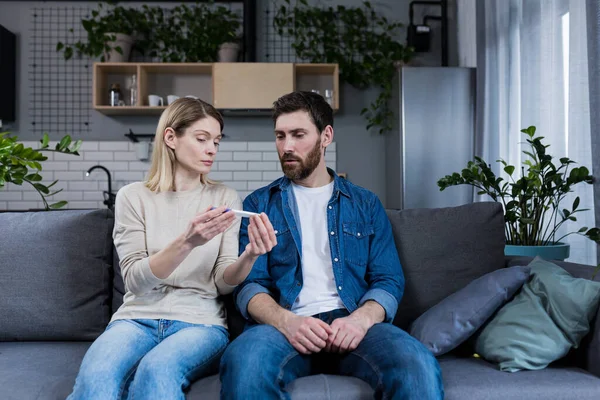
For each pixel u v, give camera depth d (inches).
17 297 67.9
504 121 134.4
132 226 62.8
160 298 61.3
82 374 49.8
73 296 68.7
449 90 159.0
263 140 191.5
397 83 166.7
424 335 60.6
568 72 103.4
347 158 191.9
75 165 186.1
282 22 189.0
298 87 189.6
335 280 63.9
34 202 184.7
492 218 74.1
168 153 65.9
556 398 51.5
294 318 56.9
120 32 180.5
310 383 53.2
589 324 57.0
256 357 50.6
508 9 131.2
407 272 71.2
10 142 73.5
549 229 108.7
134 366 54.0
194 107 65.4
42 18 187.5
